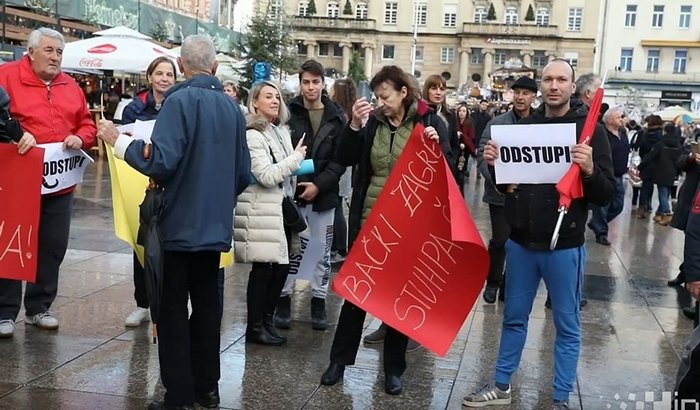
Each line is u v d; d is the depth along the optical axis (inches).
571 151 150.1
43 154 187.5
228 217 151.6
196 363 160.1
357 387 177.8
